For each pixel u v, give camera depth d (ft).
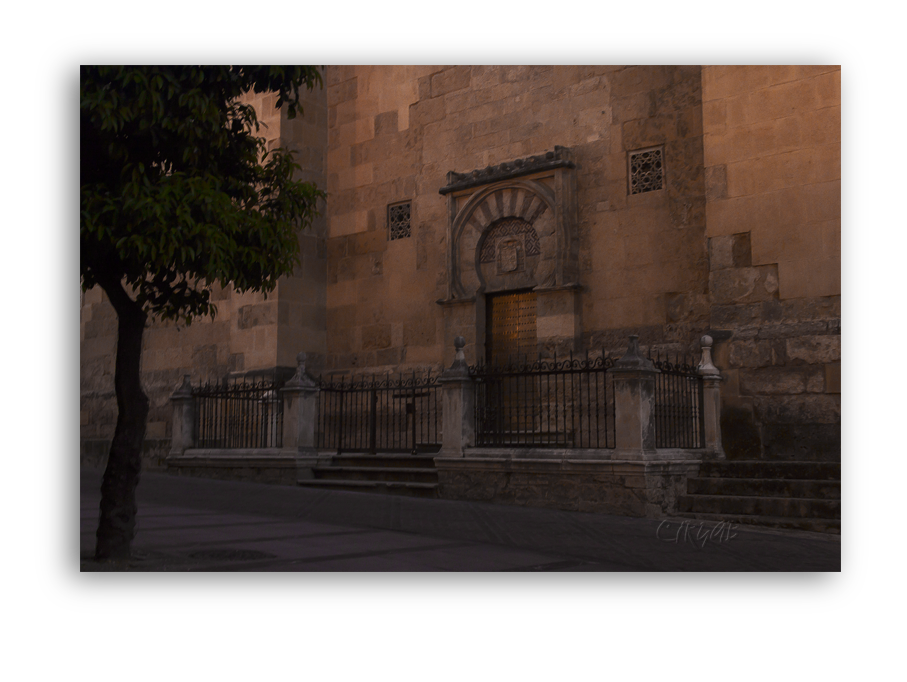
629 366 31.73
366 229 55.88
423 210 53.31
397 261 54.08
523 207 47.98
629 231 44.50
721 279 38.09
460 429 36.60
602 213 45.57
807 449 34.99
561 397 45.14
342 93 58.13
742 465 32.73
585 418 44.11
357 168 56.80
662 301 42.96
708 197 38.83
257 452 43.16
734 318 37.58
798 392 35.53
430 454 39.40
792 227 36.42
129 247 19.77
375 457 41.09
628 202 44.70
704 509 31.50
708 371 36.70
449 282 50.34
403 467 40.14
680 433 36.47
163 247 19.83
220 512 31.12
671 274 42.88
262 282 23.43
